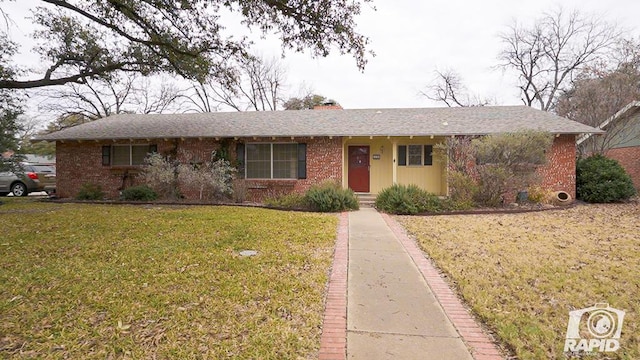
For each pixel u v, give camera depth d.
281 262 5.17
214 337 3.08
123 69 12.84
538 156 10.74
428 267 5.21
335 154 13.52
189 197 13.75
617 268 4.95
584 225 8.27
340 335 3.19
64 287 4.14
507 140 10.58
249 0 8.66
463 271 4.86
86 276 4.52
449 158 11.50
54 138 14.04
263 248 5.96
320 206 10.82
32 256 5.44
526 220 9.01
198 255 5.48
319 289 4.22
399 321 3.48
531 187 12.02
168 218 8.95
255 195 13.80
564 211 10.62
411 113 15.35
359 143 14.81
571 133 12.05
